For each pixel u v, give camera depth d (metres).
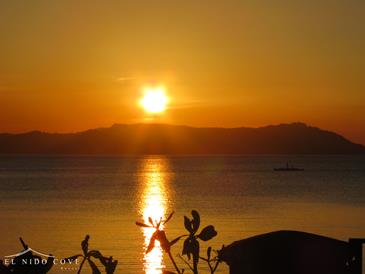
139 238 44.97
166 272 4.45
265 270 5.00
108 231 50.38
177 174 183.25
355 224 57.75
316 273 5.03
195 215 4.30
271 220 61.06
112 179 149.62
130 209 74.06
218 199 89.56
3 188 114.44
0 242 44.31
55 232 50.31
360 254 5.12
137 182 135.50
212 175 175.88
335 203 81.38
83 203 82.50
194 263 4.30
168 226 48.62
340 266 5.07
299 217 64.19
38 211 71.19
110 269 4.30
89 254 4.31
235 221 59.88
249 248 5.03
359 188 114.19
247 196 95.19
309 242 5.11
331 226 56.31
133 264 32.25
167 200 88.00
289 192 103.56
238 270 4.97
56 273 22.67
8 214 67.56
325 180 147.12
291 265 5.04
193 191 106.88
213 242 42.31
